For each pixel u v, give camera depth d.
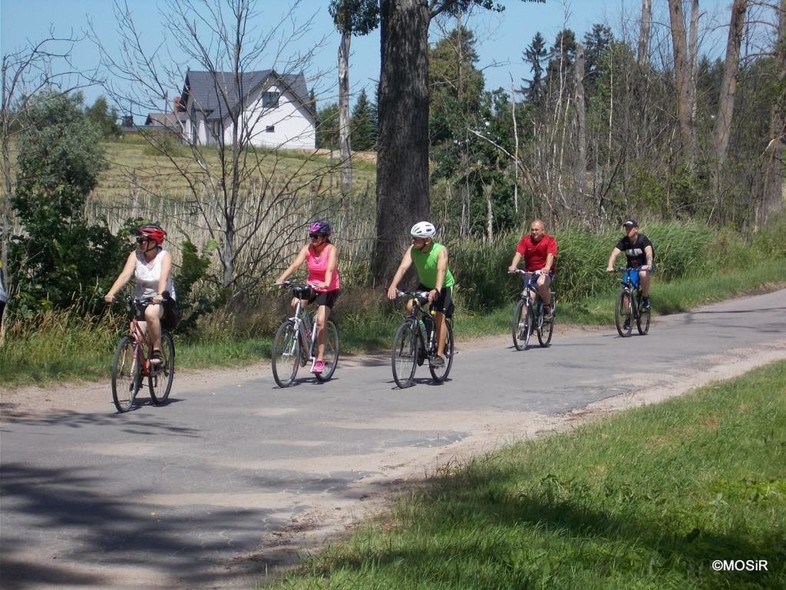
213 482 10.16
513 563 7.14
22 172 18.42
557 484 9.32
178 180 22.81
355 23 28.78
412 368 16.52
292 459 11.23
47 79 18.20
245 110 21.88
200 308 20.31
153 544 8.17
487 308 28.75
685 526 8.27
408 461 11.30
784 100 50.25
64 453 11.14
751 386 15.40
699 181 45.97
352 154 23.33
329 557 7.54
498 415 14.16
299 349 16.39
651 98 44.88
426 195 26.06
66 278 18.06
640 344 23.27
